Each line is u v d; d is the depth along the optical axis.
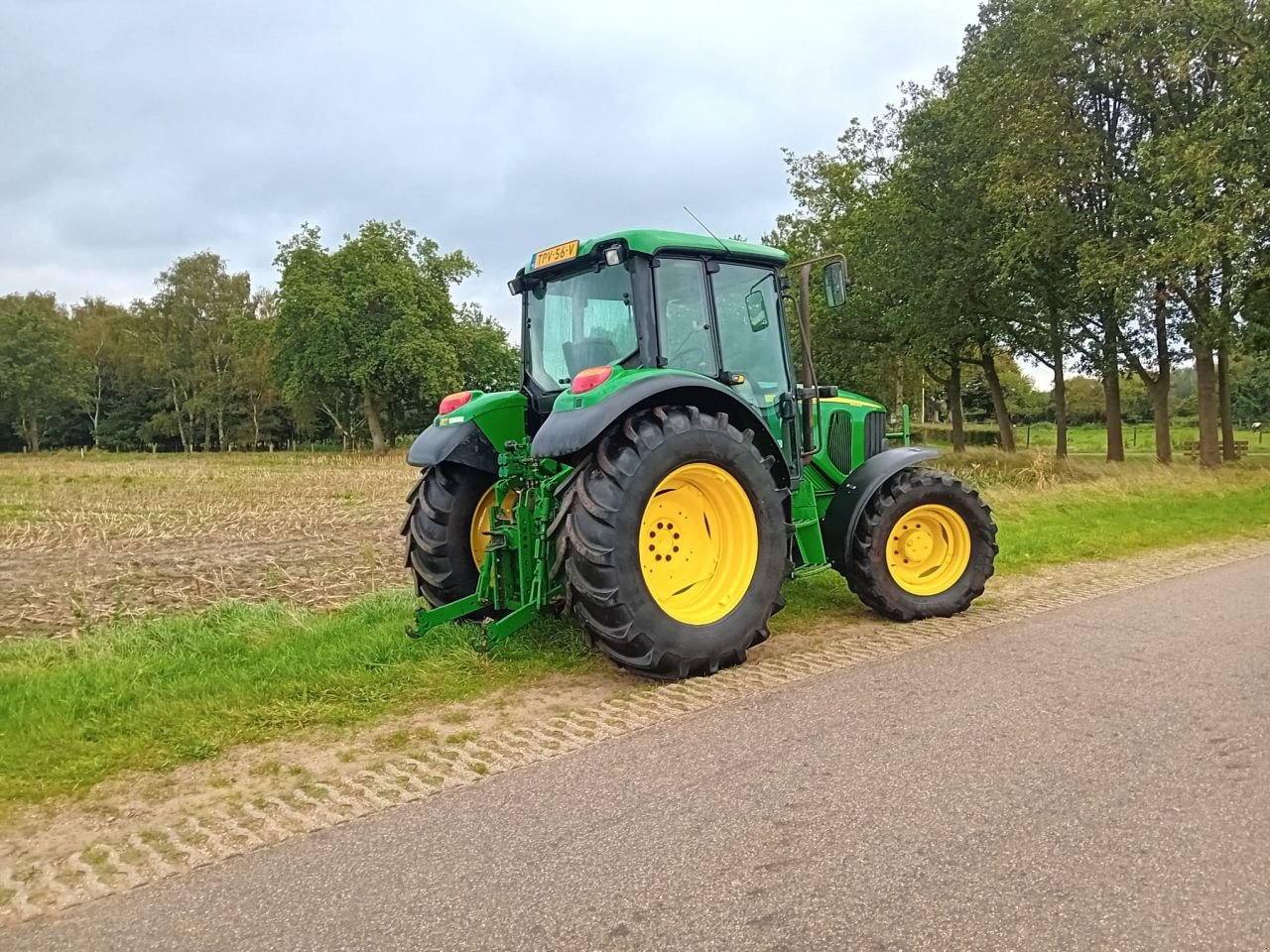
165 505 16.64
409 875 2.67
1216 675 4.46
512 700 4.31
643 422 4.68
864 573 5.82
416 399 48.03
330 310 41.75
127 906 2.54
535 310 5.86
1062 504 11.87
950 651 5.08
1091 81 18.62
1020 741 3.63
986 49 20.39
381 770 3.49
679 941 2.29
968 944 2.24
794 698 4.27
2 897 2.61
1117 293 17.31
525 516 4.99
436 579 5.68
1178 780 3.22
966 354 28.78
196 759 3.62
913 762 3.44
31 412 62.19
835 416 6.28
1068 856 2.68
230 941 2.35
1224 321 17.38
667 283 5.12
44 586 8.15
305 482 22.91
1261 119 15.18
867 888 2.53
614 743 3.73
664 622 4.54
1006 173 18.97
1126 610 5.96
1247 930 2.28
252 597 7.28
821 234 32.16
